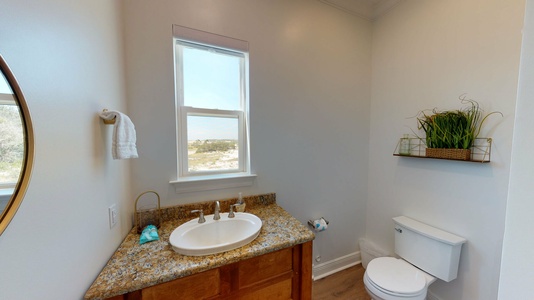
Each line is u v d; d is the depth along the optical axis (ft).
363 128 6.84
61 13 2.23
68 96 2.32
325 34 5.98
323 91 6.07
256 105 5.20
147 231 3.77
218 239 4.21
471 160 4.22
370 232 7.04
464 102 4.56
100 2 3.08
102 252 2.97
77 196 2.45
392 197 6.28
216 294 3.26
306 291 3.97
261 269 3.60
